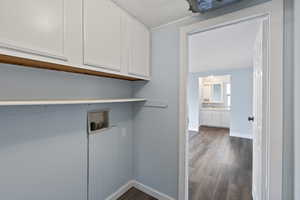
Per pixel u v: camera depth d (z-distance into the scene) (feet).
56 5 2.98
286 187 3.45
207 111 21.53
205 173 7.89
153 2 4.38
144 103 6.27
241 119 15.46
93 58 3.72
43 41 2.78
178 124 5.36
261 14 3.71
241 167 8.57
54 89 3.93
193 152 10.99
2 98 3.08
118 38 4.48
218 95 22.12
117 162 5.94
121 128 6.11
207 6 3.95
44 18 2.79
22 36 2.51
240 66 14.64
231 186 6.71
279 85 3.50
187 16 5.07
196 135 16.19
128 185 6.46
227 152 10.98
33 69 3.51
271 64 3.59
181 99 5.22
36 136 3.62
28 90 3.44
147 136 6.20
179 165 5.29
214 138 14.97
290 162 3.41
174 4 4.47
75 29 3.32
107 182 5.53
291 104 3.39
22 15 2.51
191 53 10.00
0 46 2.27
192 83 18.72
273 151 3.58
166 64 5.63
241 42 8.03
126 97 6.33
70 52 3.23
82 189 4.68
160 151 5.84
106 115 5.51
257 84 5.06
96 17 3.78
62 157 4.16
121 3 4.43
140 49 5.47
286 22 3.44
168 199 5.61
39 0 2.72
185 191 5.21
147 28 5.84
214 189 6.50
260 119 4.49
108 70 4.17
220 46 8.66
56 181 4.02
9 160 3.21
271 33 3.58
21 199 3.38
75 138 4.49
